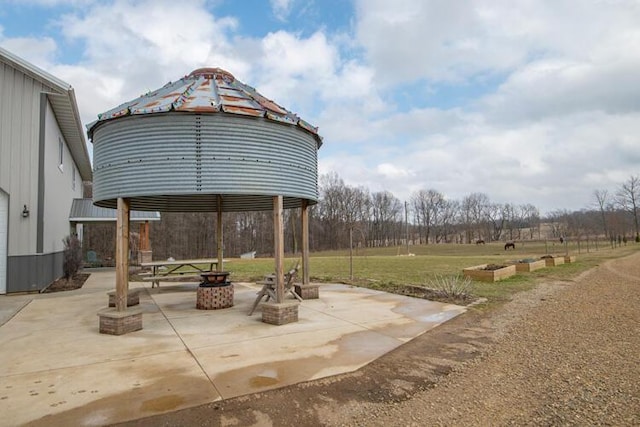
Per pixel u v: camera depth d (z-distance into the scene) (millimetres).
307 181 7602
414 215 78000
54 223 13641
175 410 3348
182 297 9984
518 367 4465
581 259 22859
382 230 66000
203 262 13250
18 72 11383
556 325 6473
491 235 78062
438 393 3764
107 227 34594
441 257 28828
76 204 19109
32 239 11195
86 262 23031
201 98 6859
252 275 15219
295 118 7473
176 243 43188
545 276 14031
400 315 7320
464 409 3398
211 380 4031
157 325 6617
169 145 6246
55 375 4219
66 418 3199
